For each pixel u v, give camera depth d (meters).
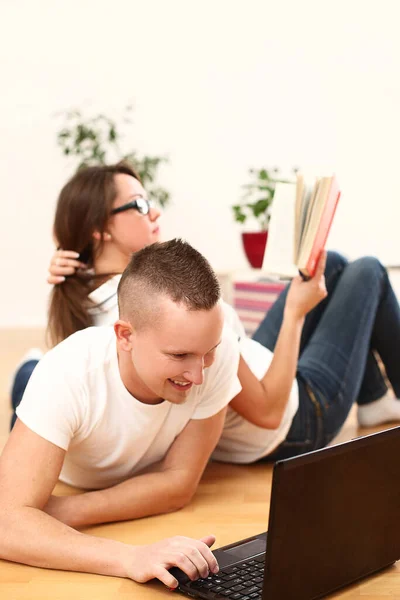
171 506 1.87
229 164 6.59
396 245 6.40
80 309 2.15
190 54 6.51
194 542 1.46
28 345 5.45
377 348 2.75
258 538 1.62
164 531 1.79
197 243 6.65
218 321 1.46
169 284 1.45
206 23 6.49
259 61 6.50
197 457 1.86
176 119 6.55
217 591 1.38
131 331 1.52
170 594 1.44
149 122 6.55
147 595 1.44
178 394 1.54
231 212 6.61
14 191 6.50
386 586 1.46
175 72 6.52
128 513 1.81
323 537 1.33
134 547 1.51
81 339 1.69
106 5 6.43
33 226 6.54
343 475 1.35
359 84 6.39
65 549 1.51
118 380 1.68
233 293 3.83
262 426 2.13
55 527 1.54
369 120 6.39
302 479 1.26
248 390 2.04
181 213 6.62
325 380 2.37
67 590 1.46
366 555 1.45
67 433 1.61
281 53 6.48
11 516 1.54
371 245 6.45
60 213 2.22
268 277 3.79
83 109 6.48
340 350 2.43
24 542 1.53
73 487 2.11
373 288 2.53
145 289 1.47
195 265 1.46
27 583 1.49
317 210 2.00
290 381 2.11
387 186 6.39
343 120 6.43
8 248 6.54
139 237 2.22
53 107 6.46
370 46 6.34
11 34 6.39
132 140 6.55
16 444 1.57
